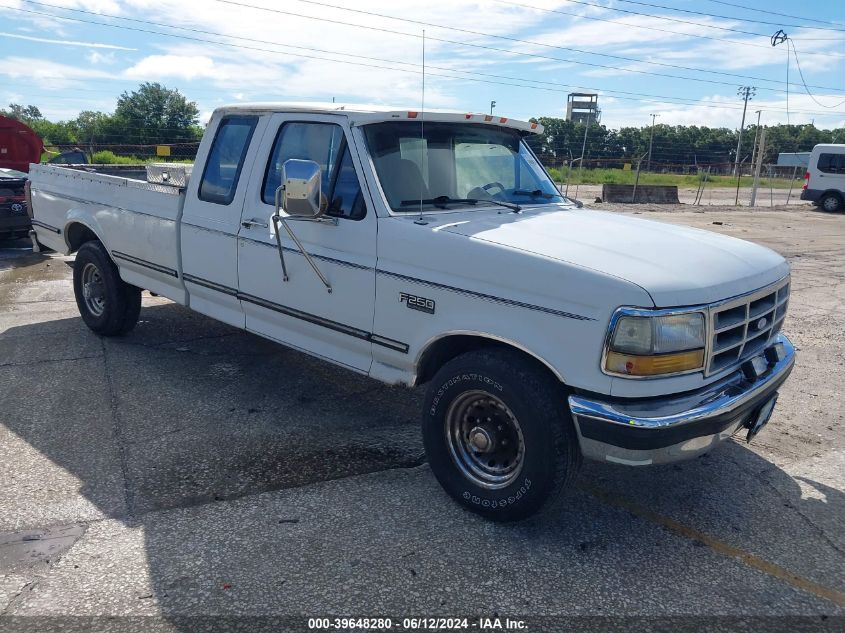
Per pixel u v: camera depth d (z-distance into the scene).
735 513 3.87
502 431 3.59
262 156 4.64
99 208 6.14
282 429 4.77
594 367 3.14
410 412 5.13
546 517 3.75
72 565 3.22
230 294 4.94
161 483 3.99
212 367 5.94
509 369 3.37
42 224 7.10
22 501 3.76
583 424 3.18
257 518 3.64
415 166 4.20
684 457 3.27
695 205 27.62
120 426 4.73
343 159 4.15
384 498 3.88
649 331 3.06
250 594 3.04
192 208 5.12
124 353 6.22
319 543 3.44
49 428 4.67
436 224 3.81
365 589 3.10
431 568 3.27
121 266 6.09
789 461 4.53
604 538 3.57
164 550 3.35
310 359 6.22
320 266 4.22
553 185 5.11
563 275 3.22
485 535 3.54
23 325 7.05
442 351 3.89
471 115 4.52
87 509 3.70
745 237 16.91
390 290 3.87
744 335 3.54
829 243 16.03
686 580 3.25
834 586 3.25
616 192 27.03
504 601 3.05
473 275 3.51
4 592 3.02
